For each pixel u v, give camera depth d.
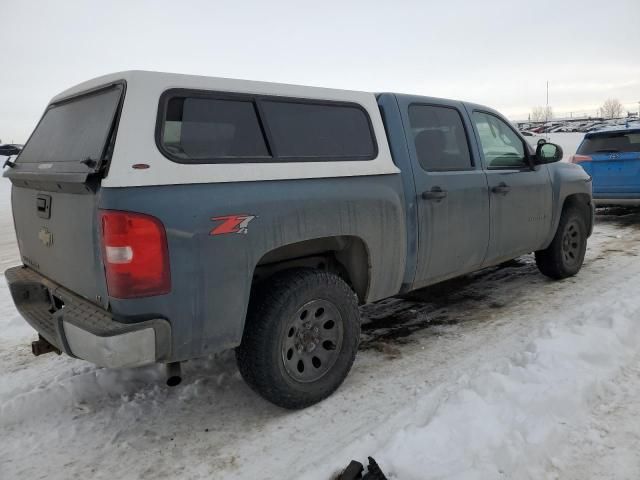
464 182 4.07
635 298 4.45
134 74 2.49
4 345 4.19
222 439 2.80
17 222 3.39
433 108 4.06
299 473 2.49
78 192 2.51
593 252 6.80
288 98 3.05
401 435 2.62
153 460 2.64
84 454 2.71
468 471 2.31
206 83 2.70
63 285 2.86
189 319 2.52
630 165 8.35
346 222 3.15
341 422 2.92
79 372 3.59
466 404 2.86
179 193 2.46
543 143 4.91
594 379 3.09
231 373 3.56
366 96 3.52
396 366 3.60
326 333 3.14
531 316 4.44
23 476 2.54
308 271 3.05
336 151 3.24
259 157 2.84
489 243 4.39
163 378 3.49
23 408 3.06
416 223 3.68
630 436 2.65
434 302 4.99
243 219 2.65
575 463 2.46
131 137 2.39
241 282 2.67
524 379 3.13
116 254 2.31
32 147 3.40
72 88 3.12
